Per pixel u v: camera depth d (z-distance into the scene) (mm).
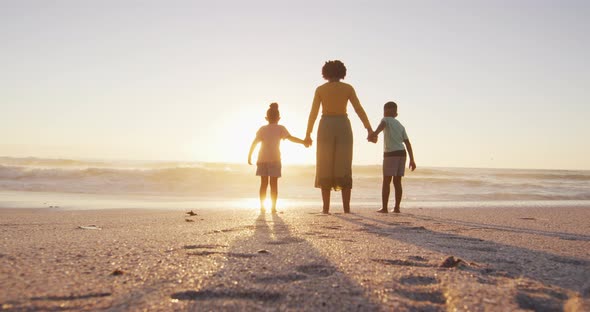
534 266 2129
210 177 15664
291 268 1958
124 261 2072
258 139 6184
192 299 1490
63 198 9711
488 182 18047
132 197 10805
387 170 6145
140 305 1412
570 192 15398
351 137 5484
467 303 1480
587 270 2062
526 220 5078
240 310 1378
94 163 33562
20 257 2113
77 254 2236
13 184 13117
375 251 2465
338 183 5500
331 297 1523
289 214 5434
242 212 5965
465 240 3084
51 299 1454
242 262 2074
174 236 3029
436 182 17547
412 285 1709
